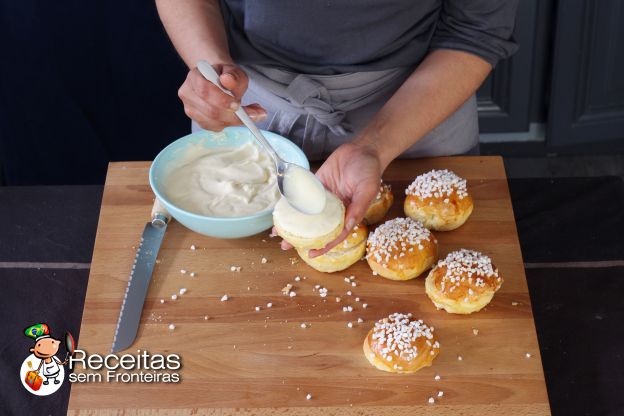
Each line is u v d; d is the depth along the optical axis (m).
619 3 2.36
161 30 2.31
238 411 1.07
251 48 1.41
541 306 1.29
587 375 1.19
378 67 1.40
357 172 1.20
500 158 1.48
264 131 1.40
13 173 2.39
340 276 1.27
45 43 2.22
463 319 1.20
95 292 1.25
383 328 1.14
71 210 1.49
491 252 1.31
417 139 1.35
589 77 2.52
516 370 1.12
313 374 1.12
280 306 1.22
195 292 1.24
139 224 1.37
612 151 2.72
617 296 1.30
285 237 1.15
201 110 1.17
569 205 1.48
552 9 2.43
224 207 1.28
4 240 1.43
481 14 1.37
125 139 2.52
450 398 1.08
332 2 1.30
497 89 2.62
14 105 2.28
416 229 1.28
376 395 1.09
